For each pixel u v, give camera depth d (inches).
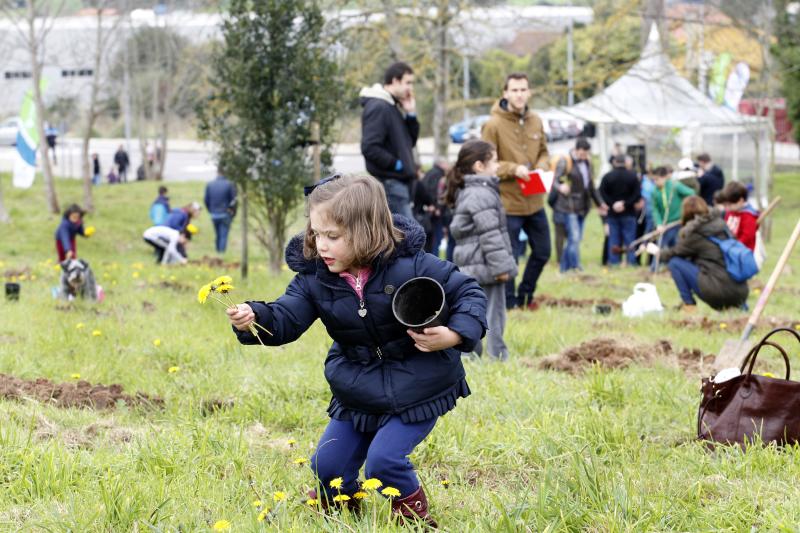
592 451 203.2
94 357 305.9
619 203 743.7
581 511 165.9
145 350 315.6
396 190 411.2
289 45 523.2
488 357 319.9
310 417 244.1
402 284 154.4
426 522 162.6
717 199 511.2
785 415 210.8
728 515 167.3
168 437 210.5
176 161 1923.0
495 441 217.5
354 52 847.1
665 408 253.6
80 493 174.9
